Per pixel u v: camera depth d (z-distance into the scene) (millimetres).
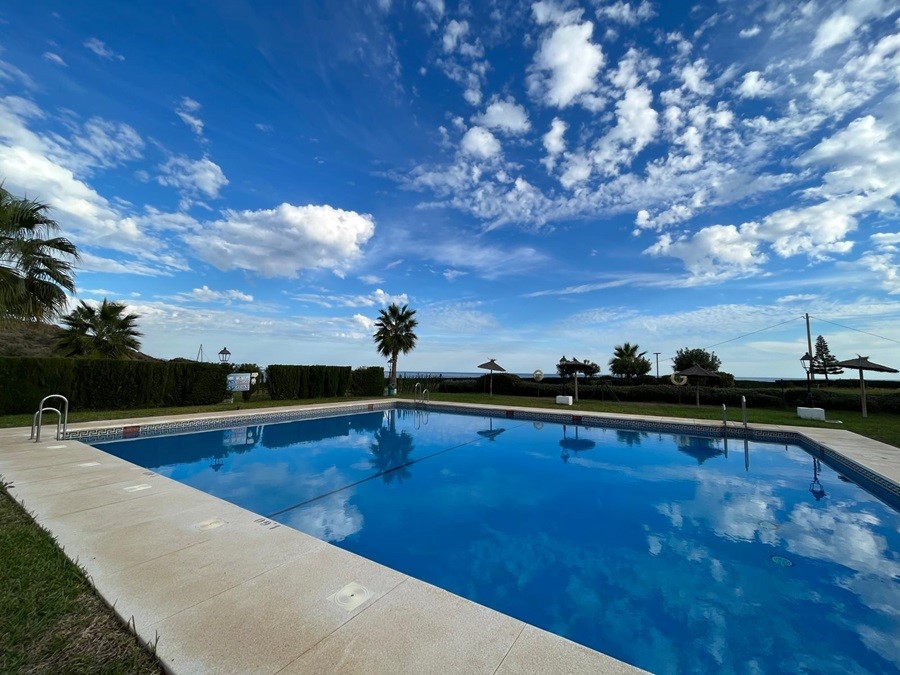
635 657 2486
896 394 12703
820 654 2504
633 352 25688
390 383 21750
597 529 4531
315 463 7391
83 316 14898
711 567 3646
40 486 4273
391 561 3773
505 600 3125
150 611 2018
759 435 9484
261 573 2463
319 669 1610
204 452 8094
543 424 12156
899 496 5043
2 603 2010
